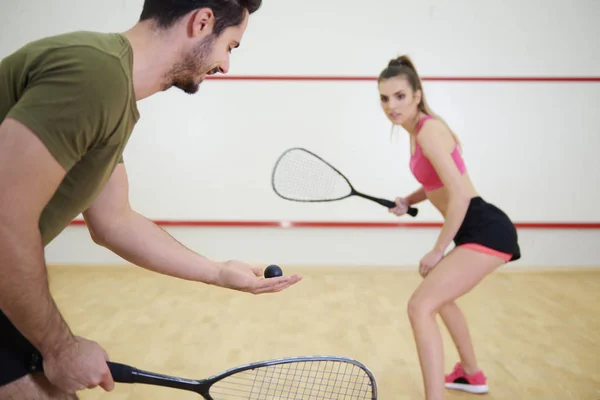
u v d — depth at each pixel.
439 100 5.69
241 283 1.37
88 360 0.97
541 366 2.98
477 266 2.21
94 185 1.03
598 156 5.67
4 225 0.83
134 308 4.14
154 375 1.22
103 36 0.94
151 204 5.73
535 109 5.66
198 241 5.76
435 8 5.62
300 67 5.65
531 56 5.63
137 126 5.66
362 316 3.94
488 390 2.65
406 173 5.68
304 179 4.93
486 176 5.73
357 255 5.74
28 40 5.71
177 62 1.03
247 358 3.00
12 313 0.89
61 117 0.85
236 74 5.64
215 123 5.67
